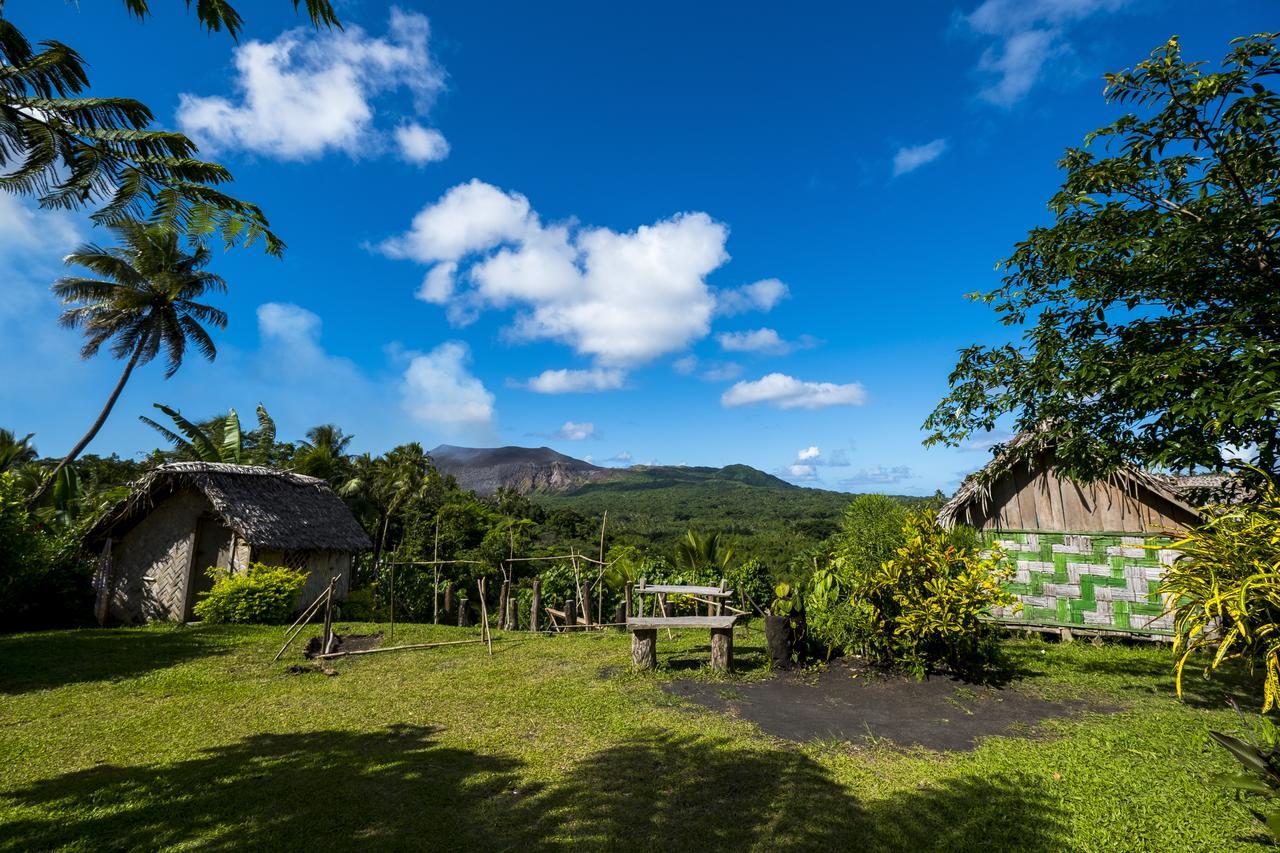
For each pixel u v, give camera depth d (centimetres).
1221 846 348
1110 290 641
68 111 350
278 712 662
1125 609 950
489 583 2069
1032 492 1045
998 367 735
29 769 500
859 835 375
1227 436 552
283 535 1569
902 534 812
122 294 2259
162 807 427
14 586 1368
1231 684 698
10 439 2392
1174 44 575
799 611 837
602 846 370
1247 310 521
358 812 418
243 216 361
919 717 607
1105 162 629
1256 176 549
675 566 1647
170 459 2867
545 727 595
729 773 471
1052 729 564
